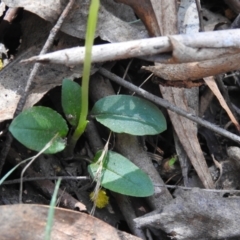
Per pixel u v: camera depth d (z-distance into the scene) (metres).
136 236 0.40
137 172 0.40
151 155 0.43
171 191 0.43
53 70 0.42
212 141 0.44
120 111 0.41
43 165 0.42
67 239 0.38
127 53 0.38
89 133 0.42
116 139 0.42
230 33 0.38
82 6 0.42
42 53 0.40
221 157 0.44
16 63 0.42
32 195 0.41
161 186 0.41
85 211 0.41
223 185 0.43
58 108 0.43
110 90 0.43
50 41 0.41
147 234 0.41
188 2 0.45
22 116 0.39
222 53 0.38
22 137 0.39
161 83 0.42
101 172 0.40
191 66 0.41
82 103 0.39
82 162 0.42
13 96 0.41
